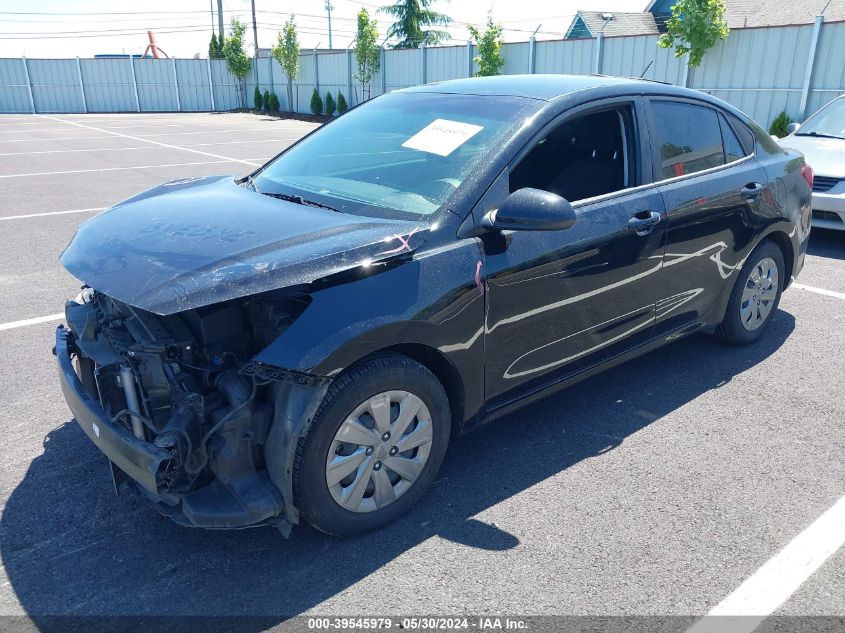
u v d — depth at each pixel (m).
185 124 28.12
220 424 2.48
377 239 2.71
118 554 2.72
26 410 3.85
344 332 2.50
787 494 3.12
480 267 2.90
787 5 25.86
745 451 3.48
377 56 29.17
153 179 12.07
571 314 3.34
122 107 38.88
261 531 2.87
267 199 3.29
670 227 3.71
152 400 2.66
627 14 35.06
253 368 2.39
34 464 3.33
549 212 2.77
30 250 7.21
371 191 3.19
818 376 4.33
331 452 2.59
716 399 4.03
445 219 2.89
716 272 4.19
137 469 2.45
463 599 2.49
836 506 3.03
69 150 16.98
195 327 2.67
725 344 4.81
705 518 2.95
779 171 4.57
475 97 3.63
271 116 35.16
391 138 3.54
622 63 19.77
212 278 2.39
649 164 3.70
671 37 17.19
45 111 37.53
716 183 4.04
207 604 2.46
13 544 2.77
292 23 34.12
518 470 3.31
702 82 17.89
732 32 16.91
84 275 2.62
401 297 2.67
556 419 3.81
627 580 2.58
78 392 2.78
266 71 38.50
